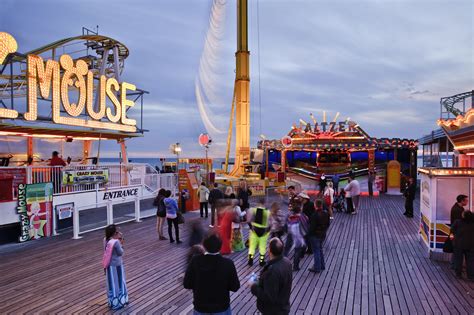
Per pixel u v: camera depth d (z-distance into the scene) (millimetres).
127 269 8469
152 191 19062
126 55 21812
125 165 16953
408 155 27266
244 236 12195
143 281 7637
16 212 11242
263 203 9273
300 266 8750
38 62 14039
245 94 28297
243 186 13406
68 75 15414
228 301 3844
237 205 10547
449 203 9461
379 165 26938
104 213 15477
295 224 8461
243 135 28297
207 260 3828
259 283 3959
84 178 14312
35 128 14406
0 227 10844
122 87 18750
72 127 15914
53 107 14727
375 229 13359
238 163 28250
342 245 10898
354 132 26453
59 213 12742
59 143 21891
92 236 12117
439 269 8469
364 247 10641
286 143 25750
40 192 11953
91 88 16688
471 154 13422
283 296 3855
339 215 16703
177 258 9414
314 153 27828
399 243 11148
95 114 16844
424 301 6539
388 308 6238
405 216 16344
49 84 14602
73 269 8500
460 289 7145
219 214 10211
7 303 6496
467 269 7727
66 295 6871
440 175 9312
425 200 10484
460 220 7867
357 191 17031
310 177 26812
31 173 11906
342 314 6000
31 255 9758
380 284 7449
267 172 28781
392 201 22031
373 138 26375
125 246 10719
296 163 27875
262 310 3922
